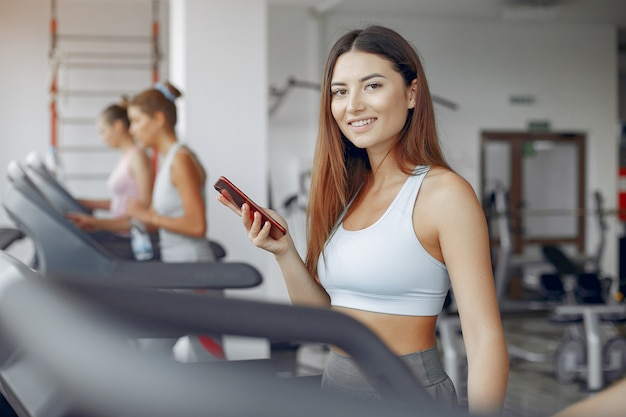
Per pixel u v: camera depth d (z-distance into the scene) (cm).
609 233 1131
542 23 1101
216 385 30
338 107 154
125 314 31
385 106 150
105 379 29
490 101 1096
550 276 623
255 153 530
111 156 977
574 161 1122
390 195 150
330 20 1055
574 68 1114
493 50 1095
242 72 529
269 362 80
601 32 1118
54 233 211
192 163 336
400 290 144
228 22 528
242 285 194
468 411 31
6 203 218
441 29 1081
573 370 583
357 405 31
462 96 1090
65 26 967
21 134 962
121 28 977
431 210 142
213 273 192
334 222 157
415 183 146
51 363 29
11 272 47
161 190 338
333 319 38
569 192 1120
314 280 161
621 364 577
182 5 534
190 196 332
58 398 29
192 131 524
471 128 1092
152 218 329
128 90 981
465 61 1088
